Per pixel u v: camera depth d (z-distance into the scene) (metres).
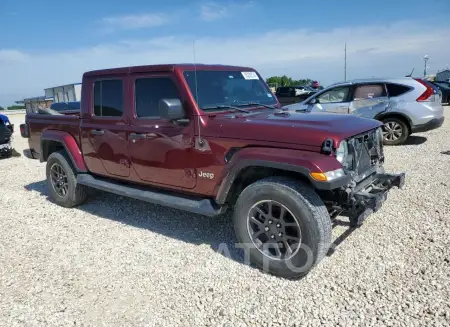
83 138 5.08
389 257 3.62
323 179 3.01
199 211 3.81
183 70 4.02
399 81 9.00
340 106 9.51
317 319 2.82
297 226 3.23
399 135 9.08
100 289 3.38
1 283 3.52
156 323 2.89
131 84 4.37
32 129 6.05
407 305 2.89
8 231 4.80
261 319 2.87
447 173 6.21
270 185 3.30
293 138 3.31
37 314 3.05
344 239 4.05
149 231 4.60
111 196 6.02
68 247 4.27
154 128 4.17
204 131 3.79
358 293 3.09
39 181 7.42
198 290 3.29
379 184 3.92
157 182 4.32
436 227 4.14
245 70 4.81
